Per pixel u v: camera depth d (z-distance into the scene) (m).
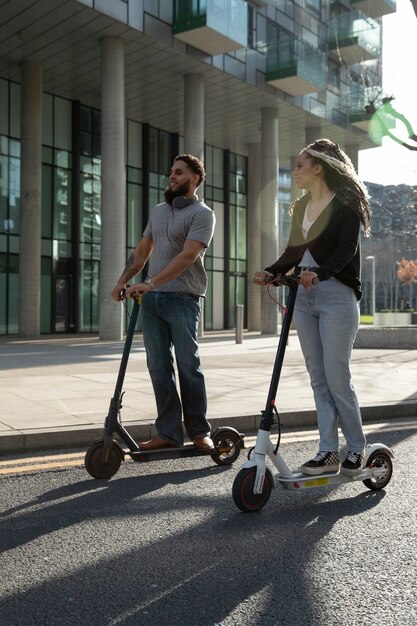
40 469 4.36
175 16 20.23
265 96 25.00
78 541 3.00
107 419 4.11
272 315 26.25
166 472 4.33
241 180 33.00
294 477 3.57
